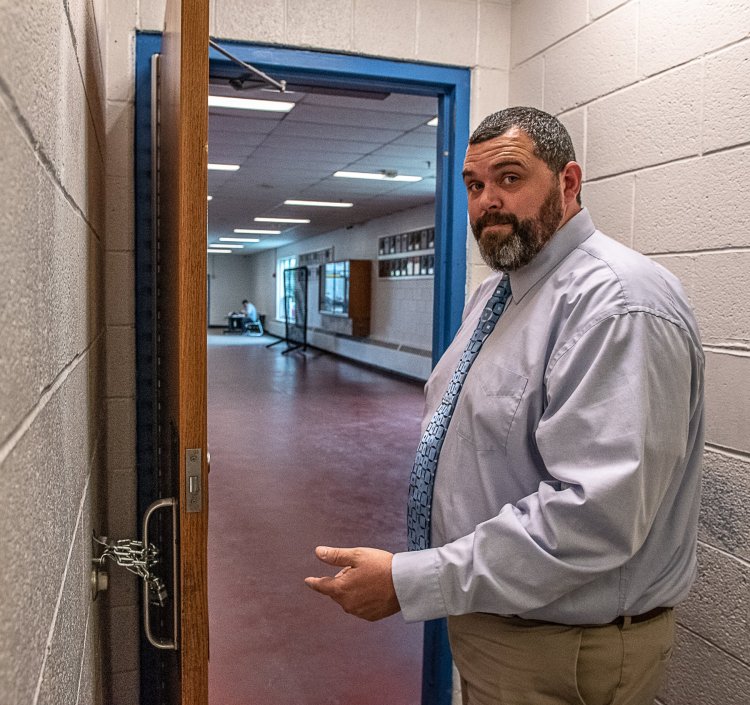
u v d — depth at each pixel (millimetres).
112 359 1847
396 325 11289
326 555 1168
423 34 2059
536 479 1161
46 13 541
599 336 1040
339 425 6832
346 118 5008
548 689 1157
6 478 385
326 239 15195
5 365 382
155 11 1785
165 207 1439
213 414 7230
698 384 1146
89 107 1164
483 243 1213
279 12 1920
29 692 465
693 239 1485
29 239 463
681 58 1509
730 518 1403
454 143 2145
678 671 1541
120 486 1871
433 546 1287
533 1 2041
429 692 2146
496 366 1195
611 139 1734
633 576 1130
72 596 786
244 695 2305
